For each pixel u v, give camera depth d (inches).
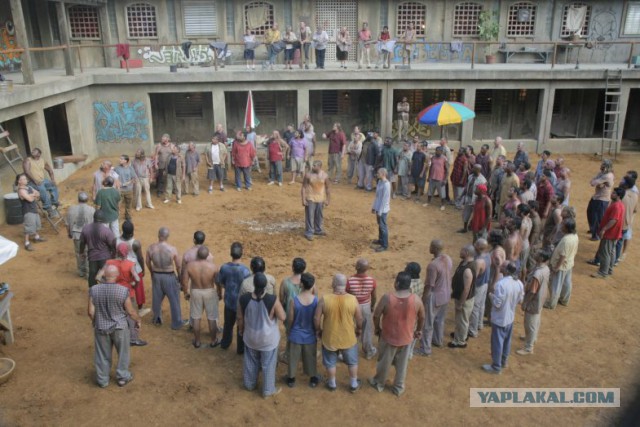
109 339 296.7
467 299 336.5
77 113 759.7
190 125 941.8
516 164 597.0
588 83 852.6
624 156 872.9
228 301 325.7
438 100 960.9
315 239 525.7
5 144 697.6
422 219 587.2
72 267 456.4
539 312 333.7
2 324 335.6
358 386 306.8
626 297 419.8
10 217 542.9
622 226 450.0
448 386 310.3
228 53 847.7
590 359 337.7
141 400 293.4
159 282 353.7
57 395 295.6
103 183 449.4
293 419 281.1
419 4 938.7
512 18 954.7
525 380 316.5
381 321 300.7
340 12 940.6
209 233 535.2
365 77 831.7
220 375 316.8
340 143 711.7
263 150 804.6
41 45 874.8
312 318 292.8
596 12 964.0
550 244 436.8
